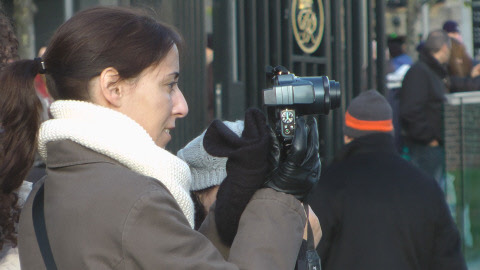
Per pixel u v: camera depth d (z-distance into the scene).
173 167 3.64
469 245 13.40
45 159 3.79
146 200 3.30
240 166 3.74
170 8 8.16
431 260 7.29
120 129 3.54
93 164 3.50
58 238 3.41
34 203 3.61
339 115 11.09
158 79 3.67
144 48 3.59
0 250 3.83
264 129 3.80
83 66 3.56
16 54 4.06
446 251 7.25
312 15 10.49
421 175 7.39
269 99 3.76
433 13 38.12
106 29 3.58
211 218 4.21
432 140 14.85
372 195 7.23
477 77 17.14
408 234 7.14
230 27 9.39
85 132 3.49
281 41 10.03
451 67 17.12
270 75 4.18
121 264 3.27
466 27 37.38
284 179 3.73
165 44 3.68
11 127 3.67
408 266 7.15
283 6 10.05
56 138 3.57
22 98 3.66
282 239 3.62
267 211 3.68
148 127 3.71
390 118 7.68
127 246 3.25
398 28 38.19
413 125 14.94
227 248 4.12
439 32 15.41
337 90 3.87
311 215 4.20
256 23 9.75
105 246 3.29
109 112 3.56
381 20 12.05
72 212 3.37
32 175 5.39
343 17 11.52
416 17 31.22
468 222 13.55
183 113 3.89
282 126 3.78
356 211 7.21
